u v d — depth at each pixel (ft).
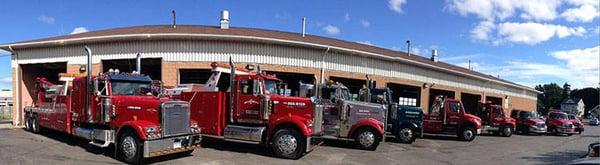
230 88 43.50
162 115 36.37
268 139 41.91
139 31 69.26
